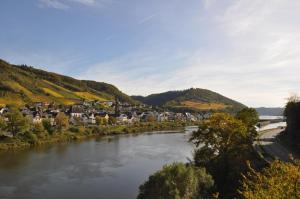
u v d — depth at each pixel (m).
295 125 79.06
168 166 40.88
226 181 45.19
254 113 76.69
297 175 16.28
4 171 64.38
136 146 102.88
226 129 52.00
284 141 82.38
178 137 134.38
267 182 17.17
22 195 49.12
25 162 73.75
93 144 108.25
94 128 151.38
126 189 52.34
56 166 69.62
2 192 50.53
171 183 37.12
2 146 95.25
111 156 82.75
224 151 51.28
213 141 52.56
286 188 15.87
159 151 91.69
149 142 114.50
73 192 50.72
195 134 54.41
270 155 57.28
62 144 107.88
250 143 55.94
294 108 81.75
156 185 38.19
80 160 76.88
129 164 72.31
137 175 61.78
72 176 60.81
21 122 107.50
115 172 64.25
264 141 83.69
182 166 39.62
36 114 164.88
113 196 48.75
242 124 53.47
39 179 58.44
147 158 80.00
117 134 149.62
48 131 120.75
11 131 107.31
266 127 168.50
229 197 40.31
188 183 36.84
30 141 104.69
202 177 39.22
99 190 51.78
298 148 68.31
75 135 129.12
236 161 47.75
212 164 49.28
